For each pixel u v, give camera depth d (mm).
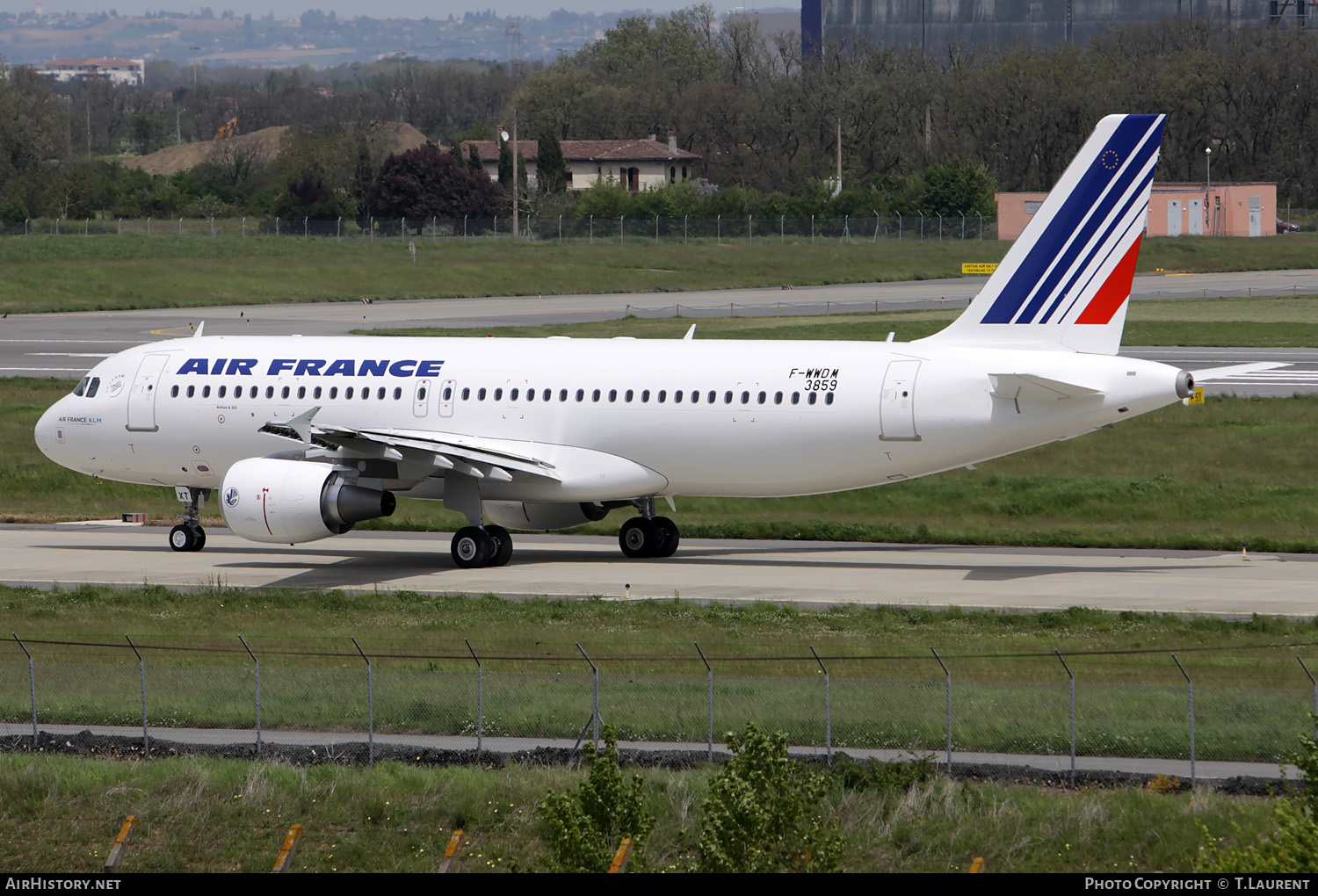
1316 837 64312
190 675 105188
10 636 120062
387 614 130125
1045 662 106625
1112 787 81188
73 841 78688
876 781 80875
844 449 150750
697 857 73812
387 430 161250
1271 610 128375
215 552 169750
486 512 168000
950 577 149125
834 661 107438
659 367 156125
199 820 80188
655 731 89938
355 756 88625
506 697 97375
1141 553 166250
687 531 181750
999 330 150250
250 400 164875
